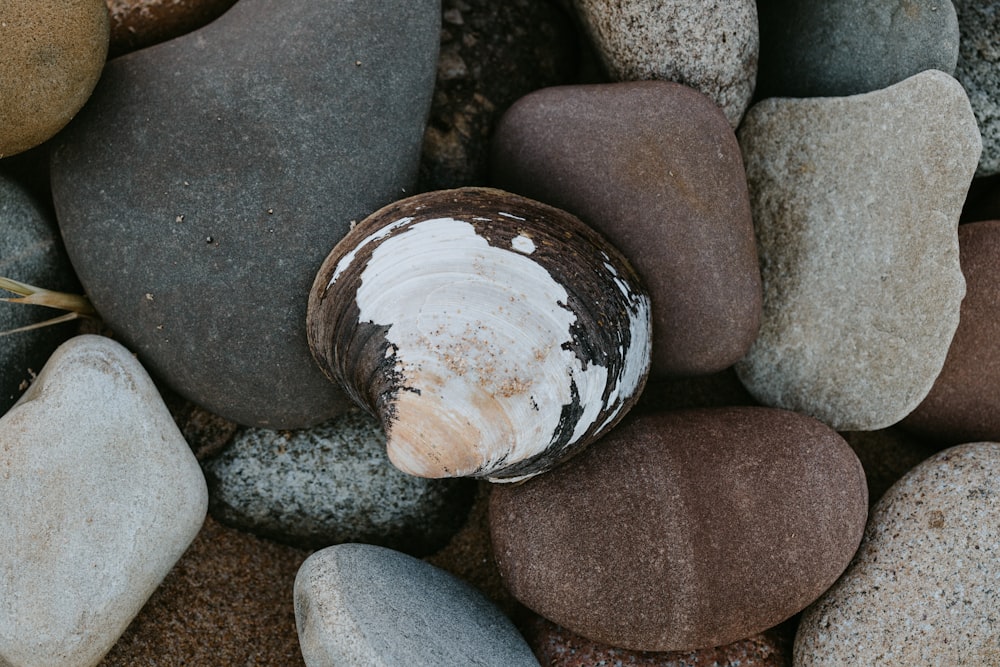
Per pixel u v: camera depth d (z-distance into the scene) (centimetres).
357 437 50
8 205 48
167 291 47
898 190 48
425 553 51
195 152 47
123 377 47
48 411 46
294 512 50
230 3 50
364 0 47
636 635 47
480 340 44
